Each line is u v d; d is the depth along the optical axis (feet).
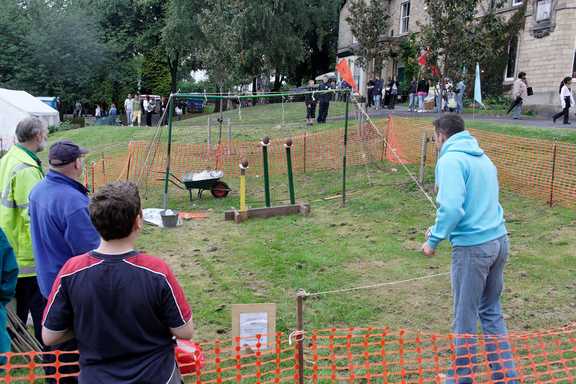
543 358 13.38
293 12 104.63
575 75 62.44
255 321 13.05
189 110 141.90
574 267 19.47
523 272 19.29
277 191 36.42
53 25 125.39
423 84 65.46
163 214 27.96
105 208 7.01
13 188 12.67
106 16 141.08
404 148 39.04
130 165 43.21
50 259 10.65
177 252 23.58
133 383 7.00
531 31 66.54
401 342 11.07
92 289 6.93
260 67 100.17
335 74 107.04
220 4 72.13
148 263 7.22
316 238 24.84
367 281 19.26
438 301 17.35
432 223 26.16
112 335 6.97
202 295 18.31
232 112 80.38
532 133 38.04
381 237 24.41
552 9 63.21
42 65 125.08
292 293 18.29
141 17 140.67
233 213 29.19
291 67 111.04
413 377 12.66
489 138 35.53
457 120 11.67
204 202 34.37
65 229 10.47
